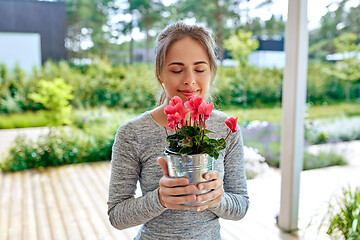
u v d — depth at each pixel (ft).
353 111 24.86
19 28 26.99
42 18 27.53
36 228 9.75
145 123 3.01
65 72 25.76
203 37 2.78
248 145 17.63
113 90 26.22
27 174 15.62
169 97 2.91
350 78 25.13
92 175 15.43
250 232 9.30
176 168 2.19
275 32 28.89
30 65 27.45
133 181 2.97
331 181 13.73
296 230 9.23
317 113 24.04
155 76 3.15
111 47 29.40
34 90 24.57
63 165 17.26
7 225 9.93
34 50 27.61
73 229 9.70
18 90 24.54
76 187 13.61
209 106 2.14
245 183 3.23
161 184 2.30
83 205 11.57
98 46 29.04
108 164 17.49
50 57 27.99
